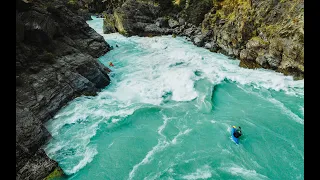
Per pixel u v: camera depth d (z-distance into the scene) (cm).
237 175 1189
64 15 2511
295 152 1340
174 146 1390
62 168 1214
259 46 2484
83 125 1534
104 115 1642
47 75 1684
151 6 4000
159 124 1591
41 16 1822
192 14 3753
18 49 1612
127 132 1512
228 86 2120
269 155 1323
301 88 2006
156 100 1878
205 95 1911
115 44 3388
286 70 2233
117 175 1193
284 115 1664
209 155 1320
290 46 2170
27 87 1523
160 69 2478
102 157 1303
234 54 2830
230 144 1403
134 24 3894
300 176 1188
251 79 2197
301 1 2234
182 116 1675
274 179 1172
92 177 1181
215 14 3406
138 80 2208
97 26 4659
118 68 2525
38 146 1277
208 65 2569
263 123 1586
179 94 1958
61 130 1470
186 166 1245
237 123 1591
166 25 4006
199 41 3294
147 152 1344
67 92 1744
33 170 1102
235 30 2825
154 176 1184
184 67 2509
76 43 2545
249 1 2816
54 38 2080
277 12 2467
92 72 2050
